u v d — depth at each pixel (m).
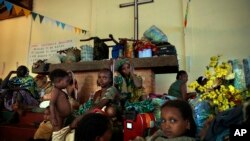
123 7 5.31
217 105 1.79
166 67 3.08
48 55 6.02
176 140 1.38
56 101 2.23
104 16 5.46
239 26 4.32
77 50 3.71
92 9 5.61
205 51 4.47
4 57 6.60
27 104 3.55
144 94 2.82
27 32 6.41
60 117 2.23
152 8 5.04
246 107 1.24
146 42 3.17
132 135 2.04
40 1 6.31
